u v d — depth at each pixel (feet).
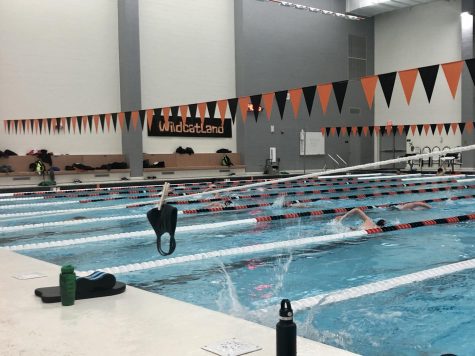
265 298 9.61
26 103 38.96
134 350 5.44
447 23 54.24
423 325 7.93
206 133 49.14
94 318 6.65
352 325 7.94
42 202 29.60
